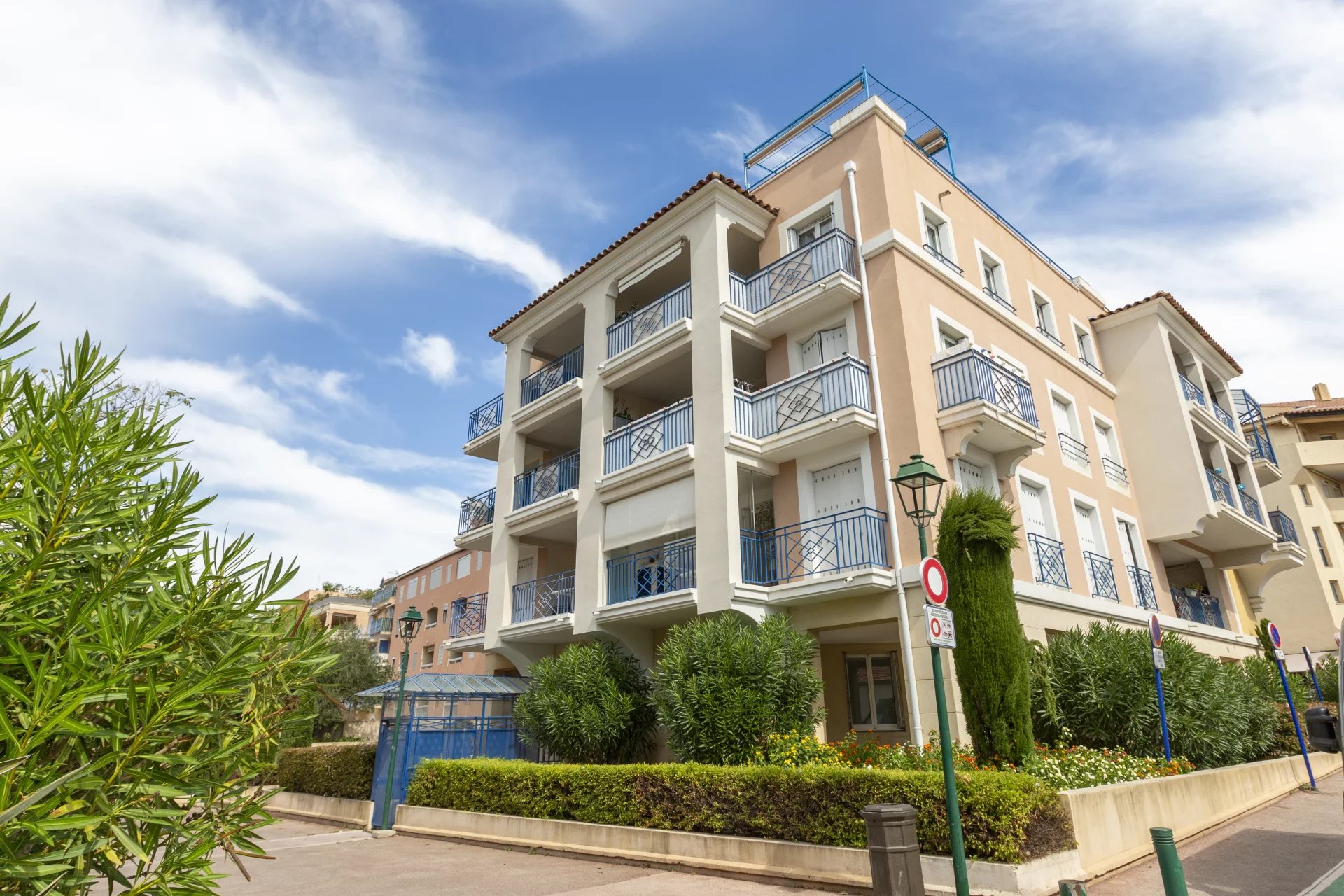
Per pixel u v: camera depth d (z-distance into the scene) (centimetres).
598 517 1592
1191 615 1980
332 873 1005
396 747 1453
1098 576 1625
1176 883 530
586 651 1416
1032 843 729
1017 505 1434
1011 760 918
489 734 1614
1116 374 2055
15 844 259
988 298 1634
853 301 1432
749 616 1277
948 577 1012
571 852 1081
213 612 339
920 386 1331
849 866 791
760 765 980
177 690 288
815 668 1287
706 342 1478
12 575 285
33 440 302
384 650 6022
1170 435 1922
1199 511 1838
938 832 756
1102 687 1166
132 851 279
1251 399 2494
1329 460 3828
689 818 970
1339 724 726
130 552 328
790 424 1391
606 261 1817
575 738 1340
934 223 1614
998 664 947
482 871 991
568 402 1805
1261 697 1456
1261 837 960
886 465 1277
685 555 1419
